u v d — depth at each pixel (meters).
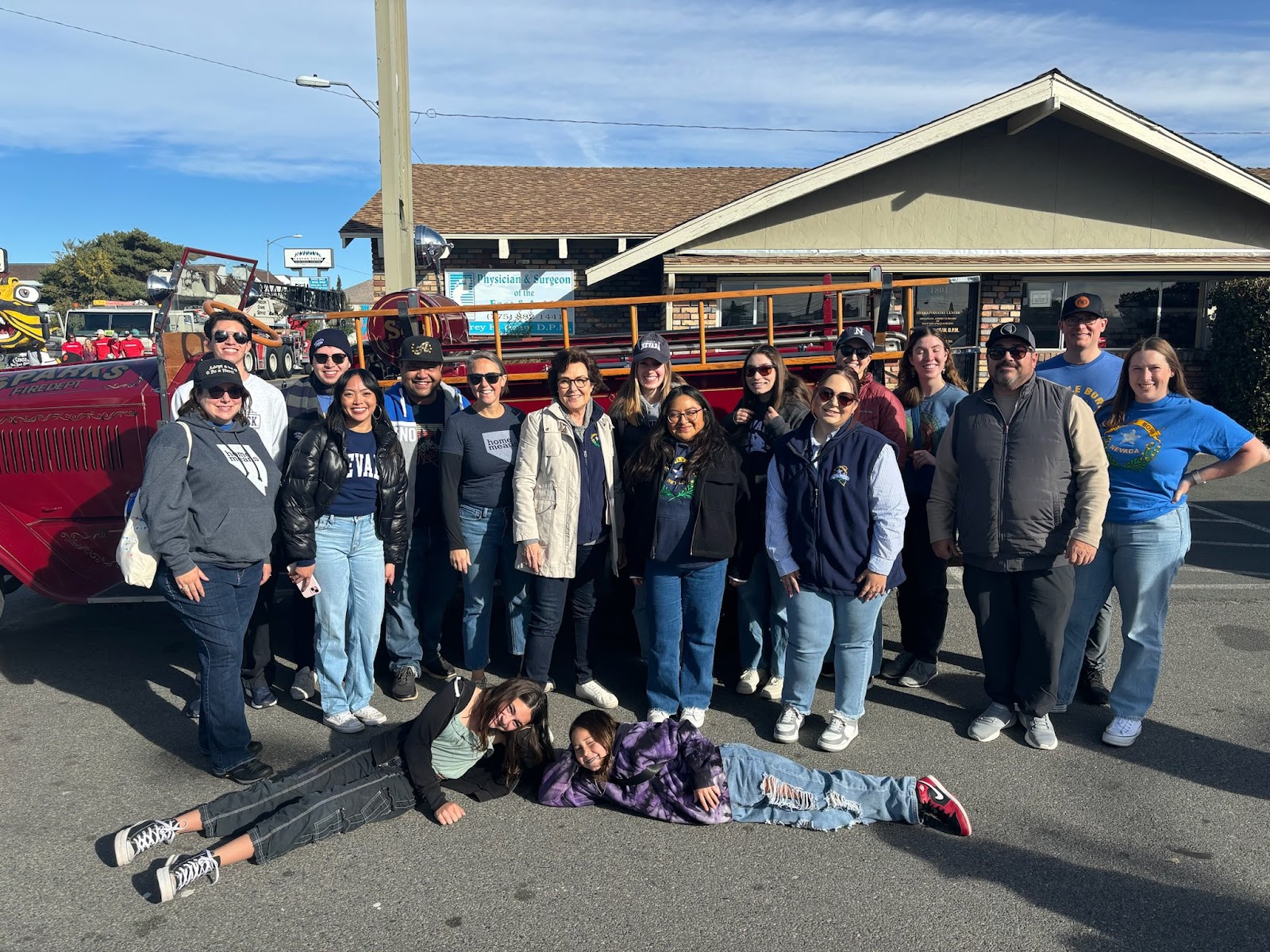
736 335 5.45
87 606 6.00
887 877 2.97
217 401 3.44
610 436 4.24
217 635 3.52
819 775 3.39
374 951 2.62
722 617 5.08
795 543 3.86
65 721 4.24
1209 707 4.34
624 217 13.53
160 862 3.07
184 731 4.14
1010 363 3.64
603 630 5.41
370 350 5.90
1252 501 9.47
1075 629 4.10
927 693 4.56
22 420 4.73
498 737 3.47
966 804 3.45
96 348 17.75
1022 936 2.66
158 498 3.31
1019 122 11.94
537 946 2.64
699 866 3.05
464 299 13.33
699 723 4.16
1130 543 3.82
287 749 3.97
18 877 3.00
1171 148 11.77
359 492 3.95
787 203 12.21
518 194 14.32
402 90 9.42
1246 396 12.20
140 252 59.31
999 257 12.41
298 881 2.97
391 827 3.31
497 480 4.28
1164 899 2.84
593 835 3.26
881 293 5.22
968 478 3.83
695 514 3.90
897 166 12.27
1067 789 3.56
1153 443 3.74
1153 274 12.91
